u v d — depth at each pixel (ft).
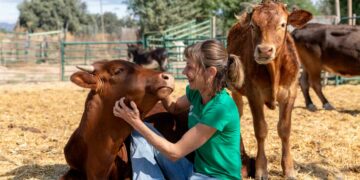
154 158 13.58
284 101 18.76
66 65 84.99
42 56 92.07
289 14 18.20
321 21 59.47
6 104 42.24
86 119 13.21
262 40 17.08
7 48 90.33
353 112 35.42
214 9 151.43
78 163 14.05
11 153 23.13
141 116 13.16
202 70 11.85
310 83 37.24
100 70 12.95
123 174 14.16
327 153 22.41
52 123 31.78
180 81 62.85
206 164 12.33
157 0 147.54
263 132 18.69
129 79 12.69
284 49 17.90
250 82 18.70
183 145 11.83
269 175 19.38
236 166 12.33
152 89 12.57
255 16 17.46
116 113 12.30
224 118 11.76
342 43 35.65
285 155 19.08
